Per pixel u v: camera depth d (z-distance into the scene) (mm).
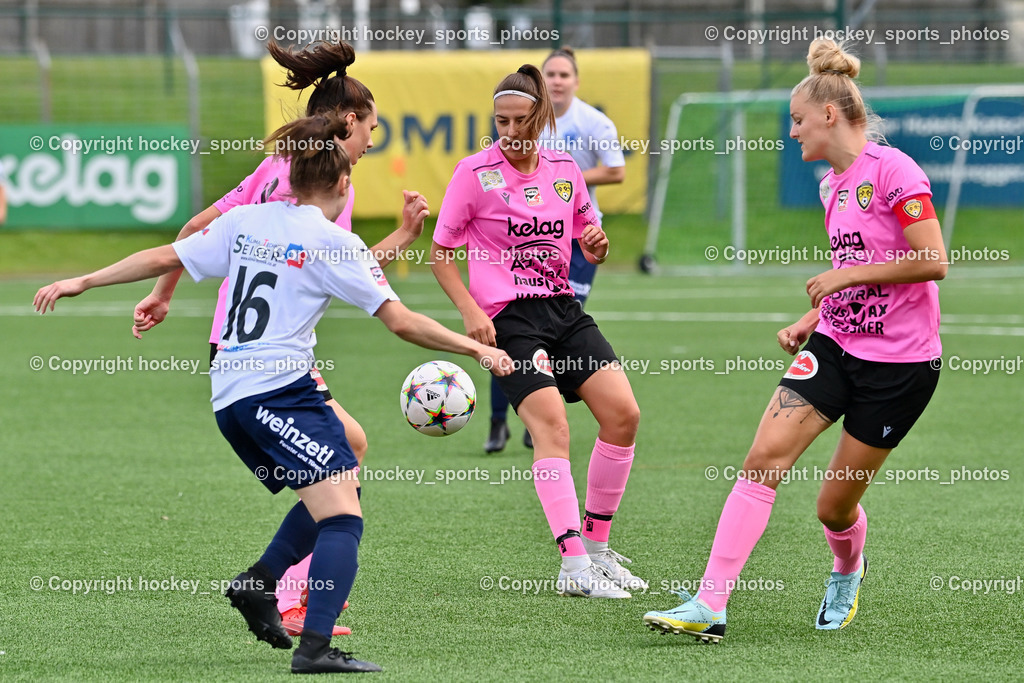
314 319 12945
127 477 23812
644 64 71062
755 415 30750
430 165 73000
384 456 26109
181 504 21578
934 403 32594
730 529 13930
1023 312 53719
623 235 80688
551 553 18438
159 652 13656
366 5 95500
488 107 72562
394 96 72188
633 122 71375
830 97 14305
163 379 37156
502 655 13516
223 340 13008
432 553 18406
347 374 37375
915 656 13508
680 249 77250
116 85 84438
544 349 16656
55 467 24719
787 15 69500
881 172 13984
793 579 17031
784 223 78625
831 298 14352
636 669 12953
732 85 93812
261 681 12461
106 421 30219
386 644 13953
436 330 12742
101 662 13242
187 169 73000
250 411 12727
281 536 13305
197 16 70625
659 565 17812
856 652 13648
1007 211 81375
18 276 69000
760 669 12969
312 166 12938
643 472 24328
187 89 80812
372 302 12680
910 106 77250
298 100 15641
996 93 76500
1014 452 26297
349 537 12734
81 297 61906
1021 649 13773
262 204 13211
